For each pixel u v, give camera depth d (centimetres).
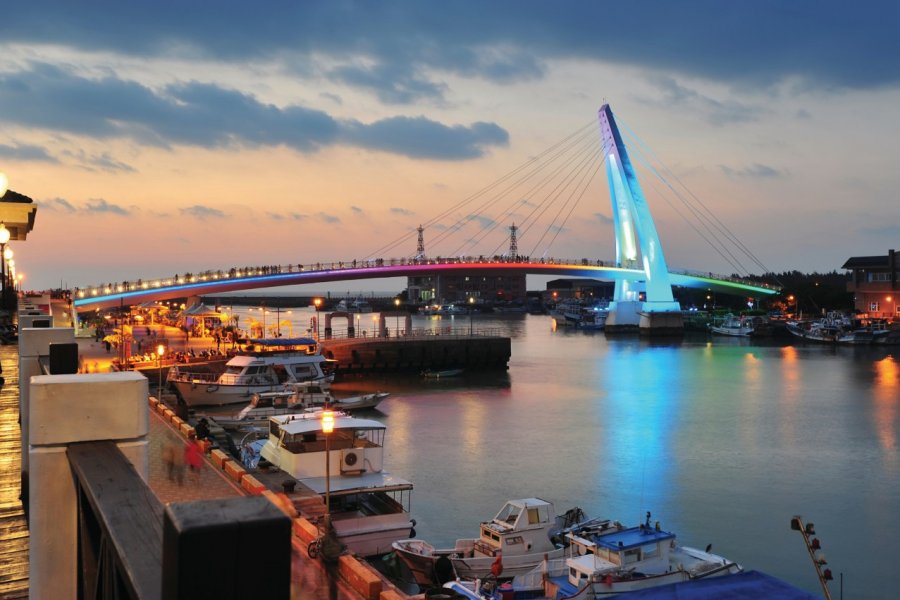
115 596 267
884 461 4509
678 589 1877
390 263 16088
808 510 3494
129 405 405
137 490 299
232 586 165
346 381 8500
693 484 3953
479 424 5666
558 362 11031
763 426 5706
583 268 17325
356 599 1460
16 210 1627
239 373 5884
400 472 4119
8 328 3400
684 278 18438
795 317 18300
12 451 1278
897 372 9450
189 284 13075
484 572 2473
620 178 18075
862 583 2659
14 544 884
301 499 2323
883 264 14538
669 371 9719
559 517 2889
